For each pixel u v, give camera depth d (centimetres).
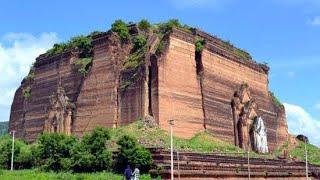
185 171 6475
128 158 6300
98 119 8762
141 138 7456
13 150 7856
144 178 5981
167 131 8150
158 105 8100
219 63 10000
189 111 8756
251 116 10588
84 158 6731
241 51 11419
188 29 9744
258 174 7944
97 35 9350
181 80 8744
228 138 9762
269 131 11575
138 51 9056
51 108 9606
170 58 8575
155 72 8312
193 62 9175
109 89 8738
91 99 9031
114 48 8975
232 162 7500
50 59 10512
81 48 9956
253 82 11288
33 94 10800
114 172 6450
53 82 10225
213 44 9925
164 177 6219
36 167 7550
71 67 9800
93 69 9181
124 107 8494
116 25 9300
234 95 10312
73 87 9594
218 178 7025
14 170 7425
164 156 6381
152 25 9762
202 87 9225
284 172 8731
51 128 9469
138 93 8325
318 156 12125
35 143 9675
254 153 9919
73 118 9300
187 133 8575
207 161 7019
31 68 11544
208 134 8969
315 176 9812
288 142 12375
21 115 11088
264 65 11912
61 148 7238
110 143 7406
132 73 8600
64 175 6003
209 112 9288
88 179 5659
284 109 12681
